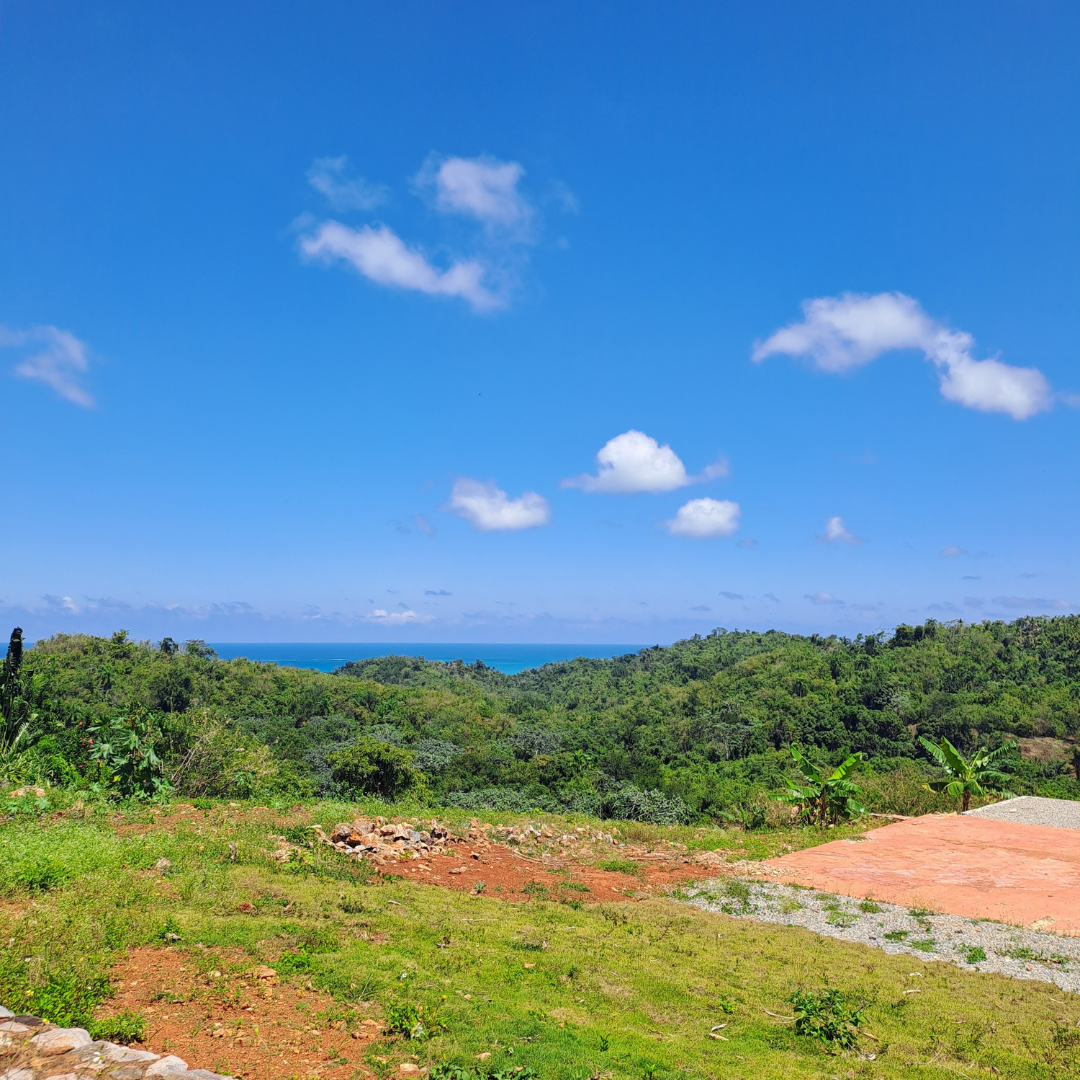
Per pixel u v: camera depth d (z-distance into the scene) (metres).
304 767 40.50
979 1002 8.23
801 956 9.36
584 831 16.97
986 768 24.50
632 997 7.38
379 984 6.45
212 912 7.38
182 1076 4.41
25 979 5.30
